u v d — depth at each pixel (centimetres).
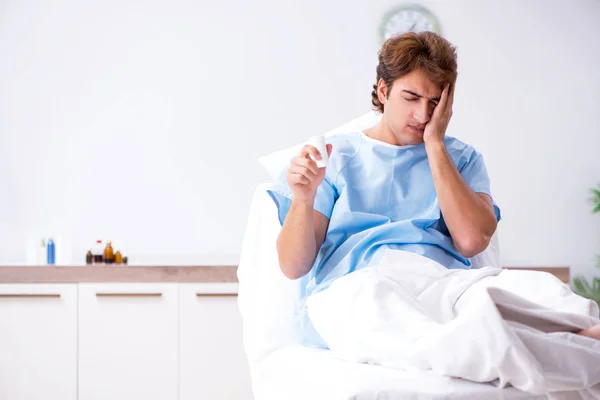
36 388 319
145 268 323
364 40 394
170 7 382
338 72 391
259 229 215
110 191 375
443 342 121
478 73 402
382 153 185
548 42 407
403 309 134
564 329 130
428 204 182
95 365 320
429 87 175
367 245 173
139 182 376
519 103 404
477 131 401
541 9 407
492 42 403
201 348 324
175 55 381
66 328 320
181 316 324
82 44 377
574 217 405
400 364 129
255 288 211
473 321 118
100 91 377
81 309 321
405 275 148
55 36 375
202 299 325
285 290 201
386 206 181
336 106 391
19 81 372
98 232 373
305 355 158
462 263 181
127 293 322
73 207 372
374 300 136
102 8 378
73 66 376
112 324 321
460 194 173
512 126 403
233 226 382
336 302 143
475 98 402
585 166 407
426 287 147
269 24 388
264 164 243
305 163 162
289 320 198
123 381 321
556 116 406
